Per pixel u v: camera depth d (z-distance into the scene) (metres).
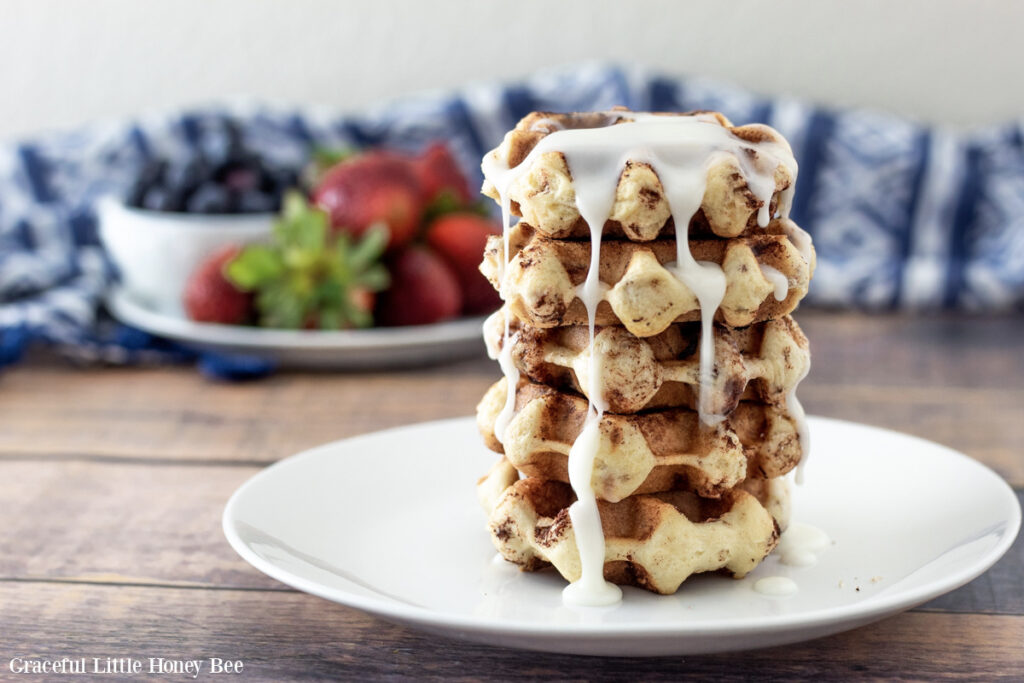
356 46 1.48
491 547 0.68
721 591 0.64
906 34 1.41
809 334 1.10
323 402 0.93
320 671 0.62
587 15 1.45
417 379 0.98
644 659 0.62
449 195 1.14
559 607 0.63
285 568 0.64
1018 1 1.39
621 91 1.35
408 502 0.72
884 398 0.92
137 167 1.35
